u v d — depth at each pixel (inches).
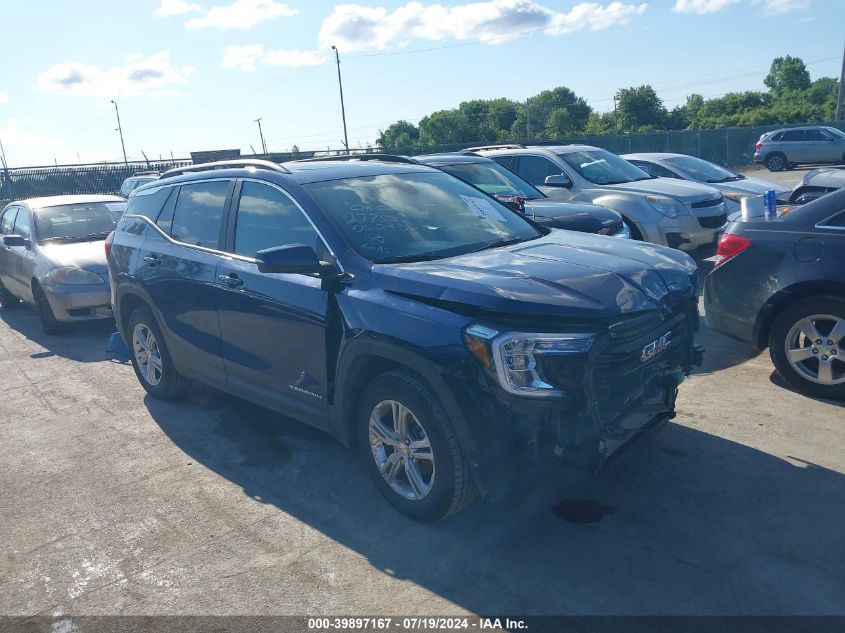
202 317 199.2
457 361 133.3
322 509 162.7
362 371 156.0
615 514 151.1
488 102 3752.5
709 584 127.5
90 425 222.4
